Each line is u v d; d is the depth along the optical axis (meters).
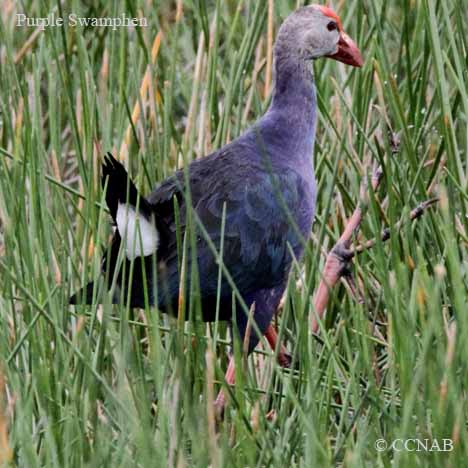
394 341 8.28
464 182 10.55
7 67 12.53
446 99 10.59
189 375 8.52
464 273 9.78
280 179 10.44
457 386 8.02
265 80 13.30
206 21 12.52
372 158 11.87
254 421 8.34
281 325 8.83
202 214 10.12
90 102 11.72
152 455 7.43
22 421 7.74
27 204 11.42
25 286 9.84
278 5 13.66
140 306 9.90
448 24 10.92
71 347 8.45
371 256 10.66
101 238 10.32
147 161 11.56
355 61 11.40
